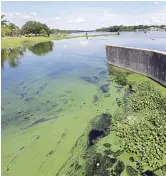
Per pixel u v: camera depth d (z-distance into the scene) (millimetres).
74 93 17766
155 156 8734
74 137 11039
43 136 11414
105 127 11695
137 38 63562
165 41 48219
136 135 10078
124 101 14969
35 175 8672
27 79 23984
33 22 110812
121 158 9047
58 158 9547
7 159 9742
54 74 25625
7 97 18062
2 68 31688
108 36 89250
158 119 11125
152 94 14656
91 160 9164
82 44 60969
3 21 87125
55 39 89312
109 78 21875
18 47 60969
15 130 12297
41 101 16531
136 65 23016
